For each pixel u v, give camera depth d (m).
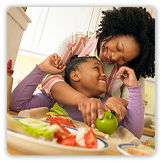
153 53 0.87
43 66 0.75
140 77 1.00
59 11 2.03
